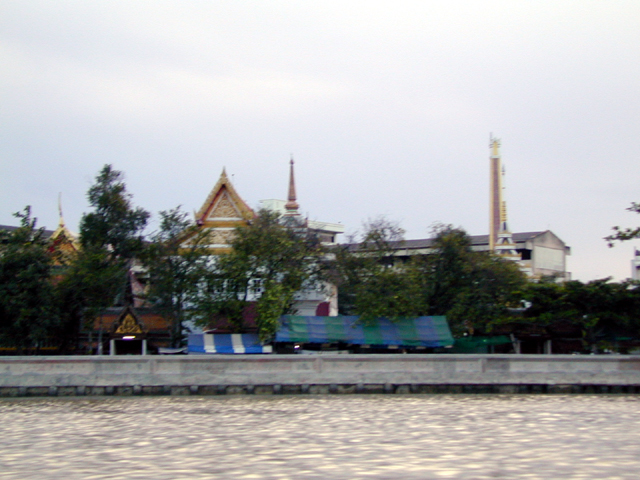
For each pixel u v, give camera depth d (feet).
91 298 187.42
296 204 278.87
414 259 204.13
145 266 199.52
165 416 120.26
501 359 152.35
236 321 188.65
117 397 145.89
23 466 81.56
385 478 74.84
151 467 80.53
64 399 143.54
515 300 195.83
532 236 383.86
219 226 215.72
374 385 150.71
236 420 115.34
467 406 131.23
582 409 127.44
